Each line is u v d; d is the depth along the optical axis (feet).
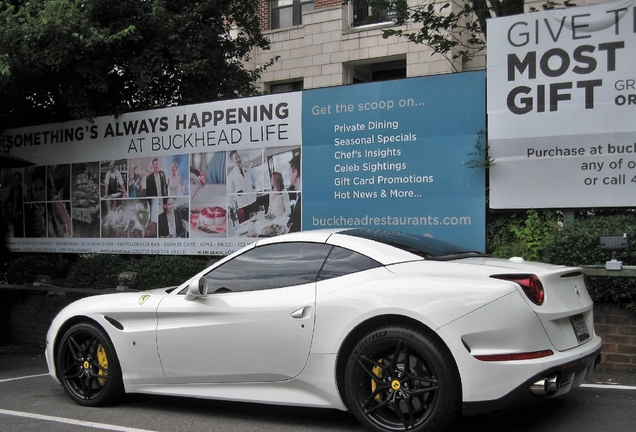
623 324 21.97
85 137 36.55
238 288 17.33
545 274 14.42
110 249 35.47
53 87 37.93
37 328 34.83
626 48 23.90
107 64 36.63
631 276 21.13
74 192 36.88
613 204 23.99
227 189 32.07
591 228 23.04
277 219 30.68
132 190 34.91
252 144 31.42
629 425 15.64
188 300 17.61
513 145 25.48
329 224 29.37
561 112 24.76
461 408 13.98
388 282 15.14
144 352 18.21
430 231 27.07
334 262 16.39
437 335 14.02
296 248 17.15
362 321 14.89
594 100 24.29
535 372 13.41
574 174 24.53
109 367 18.81
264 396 16.37
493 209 25.90
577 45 24.57
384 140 28.14
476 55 46.37
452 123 26.76
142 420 17.65
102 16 35.94
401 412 14.32
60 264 36.76
